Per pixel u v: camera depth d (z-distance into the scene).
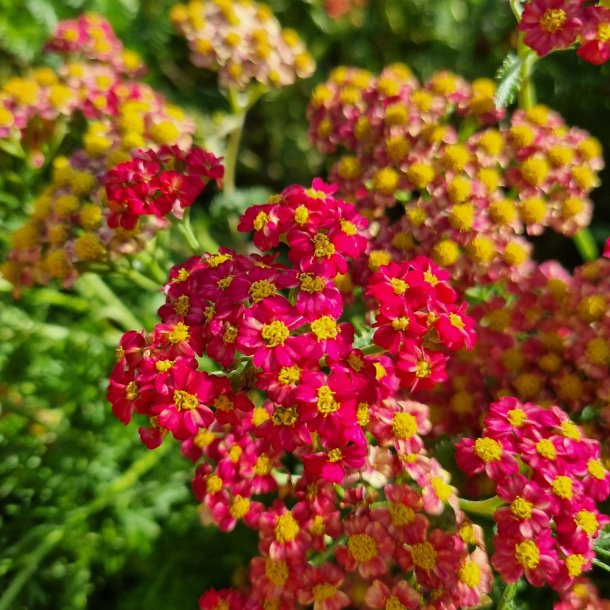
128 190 0.15
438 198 0.16
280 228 0.14
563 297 0.16
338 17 0.25
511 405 0.14
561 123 0.17
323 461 0.13
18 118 0.18
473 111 0.17
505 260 0.16
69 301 0.21
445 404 0.16
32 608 0.18
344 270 0.14
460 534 0.14
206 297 0.14
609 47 0.15
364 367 0.13
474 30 0.26
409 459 0.14
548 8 0.15
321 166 0.27
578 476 0.14
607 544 0.14
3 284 0.19
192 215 0.23
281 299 0.13
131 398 0.13
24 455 0.19
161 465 0.19
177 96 0.26
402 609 0.14
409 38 0.26
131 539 0.19
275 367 0.13
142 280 0.17
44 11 0.23
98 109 0.18
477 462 0.14
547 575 0.13
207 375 0.13
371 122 0.17
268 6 0.26
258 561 0.14
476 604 0.14
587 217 0.17
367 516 0.14
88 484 0.19
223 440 0.15
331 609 0.14
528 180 0.17
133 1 0.25
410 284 0.14
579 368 0.15
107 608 0.19
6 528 0.19
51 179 0.20
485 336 0.16
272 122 0.27
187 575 0.19
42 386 0.20
